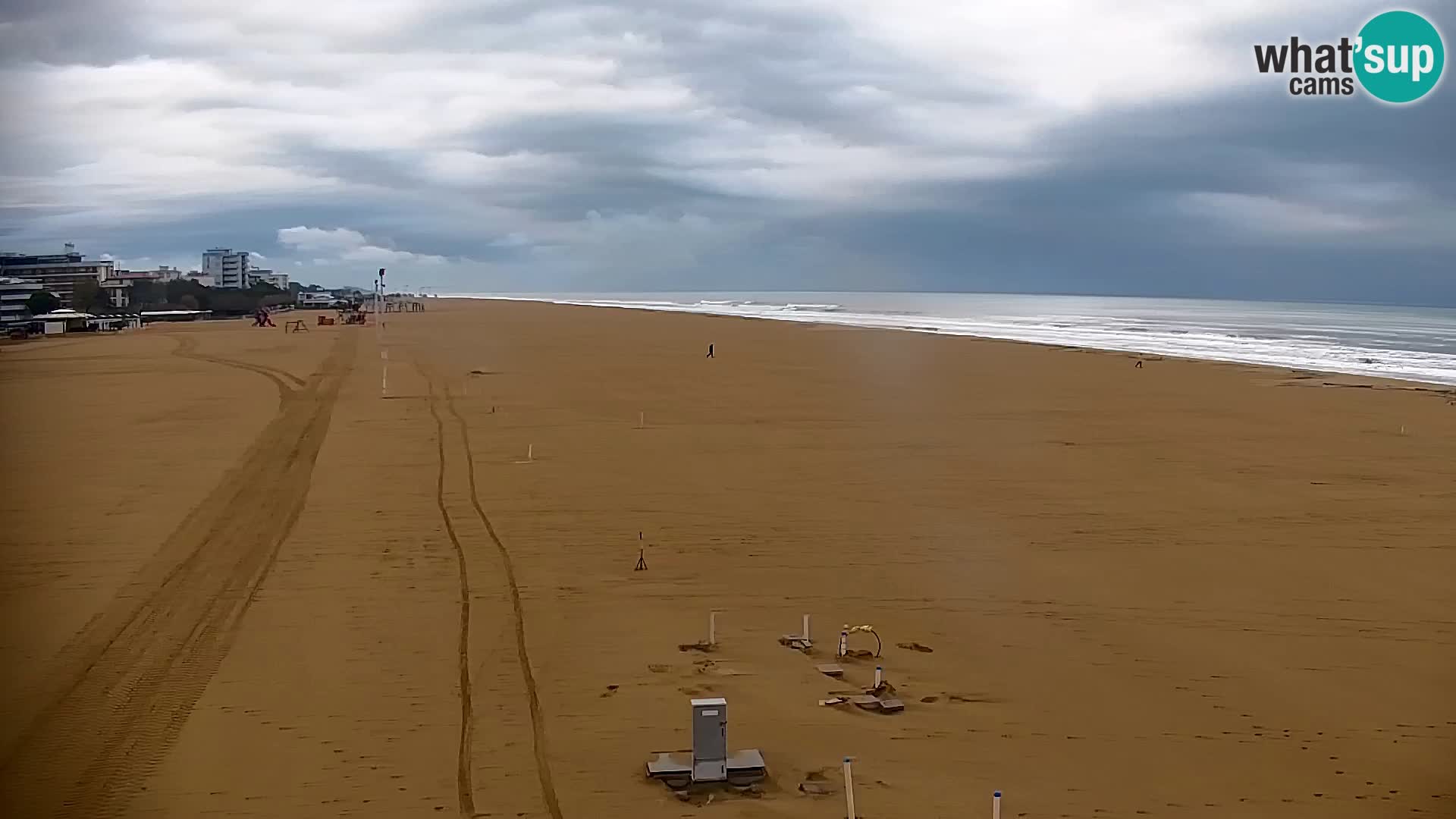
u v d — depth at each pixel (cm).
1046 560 1945
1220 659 1465
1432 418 3853
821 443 3194
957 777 1100
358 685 1320
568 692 1304
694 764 1072
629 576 1803
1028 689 1346
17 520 2169
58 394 4372
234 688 1311
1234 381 5109
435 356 6250
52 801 1031
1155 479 2694
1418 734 1234
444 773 1091
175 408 3894
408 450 2980
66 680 1334
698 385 4725
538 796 1044
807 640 1492
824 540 2064
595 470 2723
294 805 1026
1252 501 2447
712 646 1473
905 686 1345
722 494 2469
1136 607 1686
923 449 3108
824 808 1029
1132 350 7650
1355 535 2153
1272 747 1193
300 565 1850
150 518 2192
